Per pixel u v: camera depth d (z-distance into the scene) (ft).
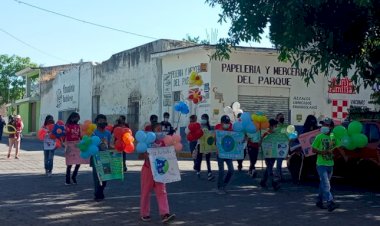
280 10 33.99
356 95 80.43
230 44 39.96
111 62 106.73
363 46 39.27
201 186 43.91
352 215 31.78
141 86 93.97
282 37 36.60
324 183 32.94
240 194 39.78
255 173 49.93
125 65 100.48
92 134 36.22
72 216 30.17
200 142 47.57
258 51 75.05
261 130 48.03
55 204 34.09
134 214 31.01
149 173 28.94
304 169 48.11
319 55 37.83
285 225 28.63
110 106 107.14
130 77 98.37
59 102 137.28
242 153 40.04
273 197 38.60
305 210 33.27
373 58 39.83
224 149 39.63
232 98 75.05
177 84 82.17
